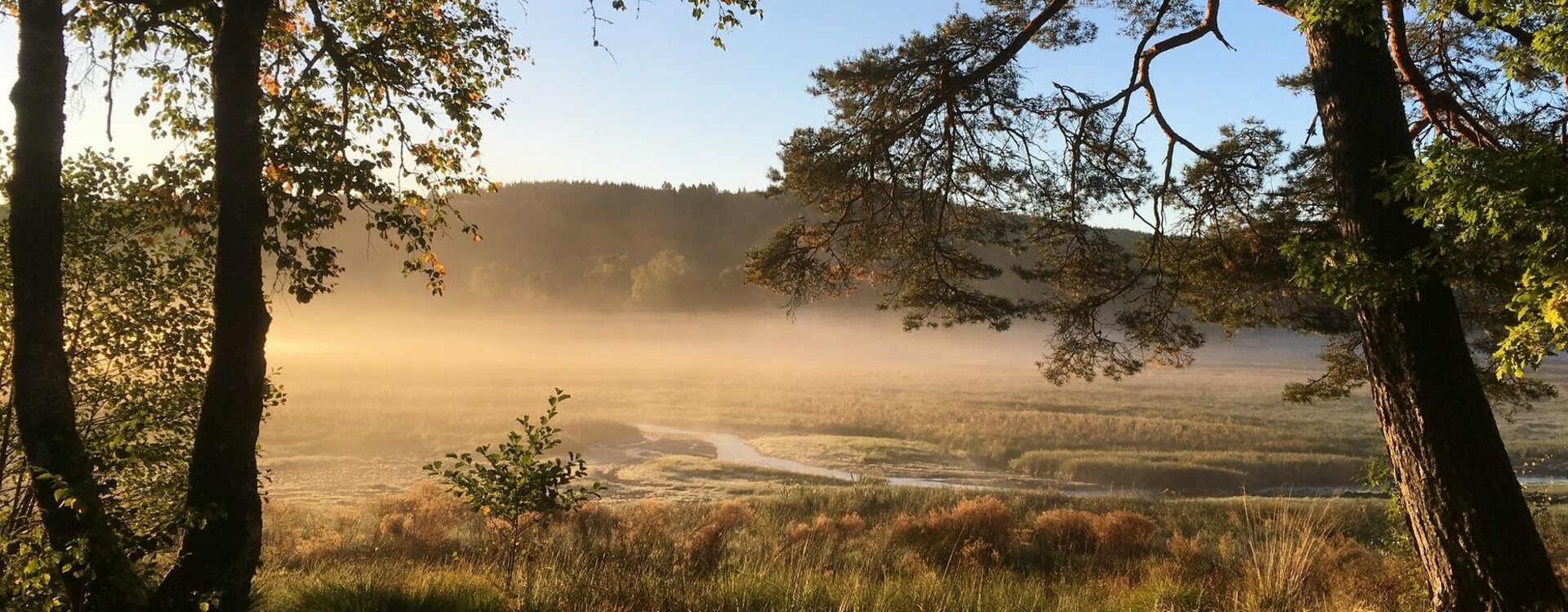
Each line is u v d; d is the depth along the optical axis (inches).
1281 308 393.4
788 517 676.7
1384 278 193.5
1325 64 230.1
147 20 226.5
